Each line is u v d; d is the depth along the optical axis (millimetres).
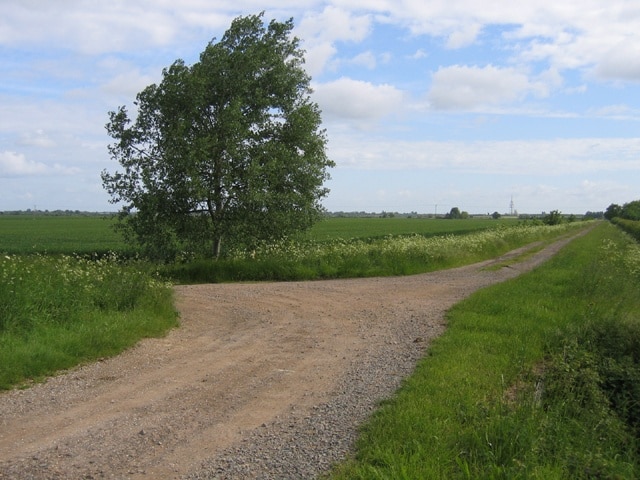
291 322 10953
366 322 10961
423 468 4375
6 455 4812
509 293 13727
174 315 10945
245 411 5969
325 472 4500
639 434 7078
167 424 5590
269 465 4652
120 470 4562
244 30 21453
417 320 11047
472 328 9930
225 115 19766
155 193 20031
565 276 17078
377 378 7066
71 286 10156
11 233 53250
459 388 6348
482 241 30234
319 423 5578
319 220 22484
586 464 4922
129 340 8750
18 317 8531
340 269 19516
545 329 9727
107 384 6895
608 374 7996
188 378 7191
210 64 20625
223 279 18422
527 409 5438
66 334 8336
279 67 21125
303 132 21422
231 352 8570
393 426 5230
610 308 11234
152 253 21047
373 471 4293
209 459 4777
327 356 8305
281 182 21188
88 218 110125
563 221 90562
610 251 23438
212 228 20734
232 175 20375
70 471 4523
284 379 7148
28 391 6559
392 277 19219
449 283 17203
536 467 4480
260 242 21141
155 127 21031
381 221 109062
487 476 4375
